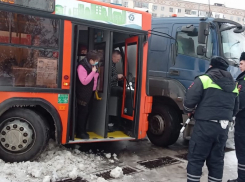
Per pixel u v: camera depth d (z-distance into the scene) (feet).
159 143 20.44
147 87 18.16
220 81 11.98
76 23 15.06
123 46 19.57
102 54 17.56
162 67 20.74
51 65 14.58
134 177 14.28
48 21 14.38
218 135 11.83
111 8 16.31
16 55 13.82
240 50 21.03
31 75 14.16
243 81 13.82
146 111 18.16
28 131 14.35
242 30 19.26
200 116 11.95
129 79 18.62
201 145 11.89
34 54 14.17
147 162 16.81
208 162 12.48
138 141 21.79
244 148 13.64
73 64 15.26
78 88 16.20
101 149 18.74
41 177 13.14
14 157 14.29
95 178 13.60
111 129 19.27
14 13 13.61
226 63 12.62
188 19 20.30
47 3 14.28
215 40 18.85
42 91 14.37
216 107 11.83
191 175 12.01
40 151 14.62
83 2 15.28
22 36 13.87
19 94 13.91
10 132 14.17
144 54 17.84
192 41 19.61
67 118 15.14
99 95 17.67
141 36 17.60
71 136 15.67
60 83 14.82
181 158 18.04
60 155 15.47
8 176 12.85
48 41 14.44
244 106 13.42
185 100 12.35
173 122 19.84
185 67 19.62
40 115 14.90
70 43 14.96
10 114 14.14
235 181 14.24
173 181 14.21
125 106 18.83
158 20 21.68
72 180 13.23
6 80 13.67
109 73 16.80
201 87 12.03
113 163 16.12
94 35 18.47
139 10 17.65
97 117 17.83
